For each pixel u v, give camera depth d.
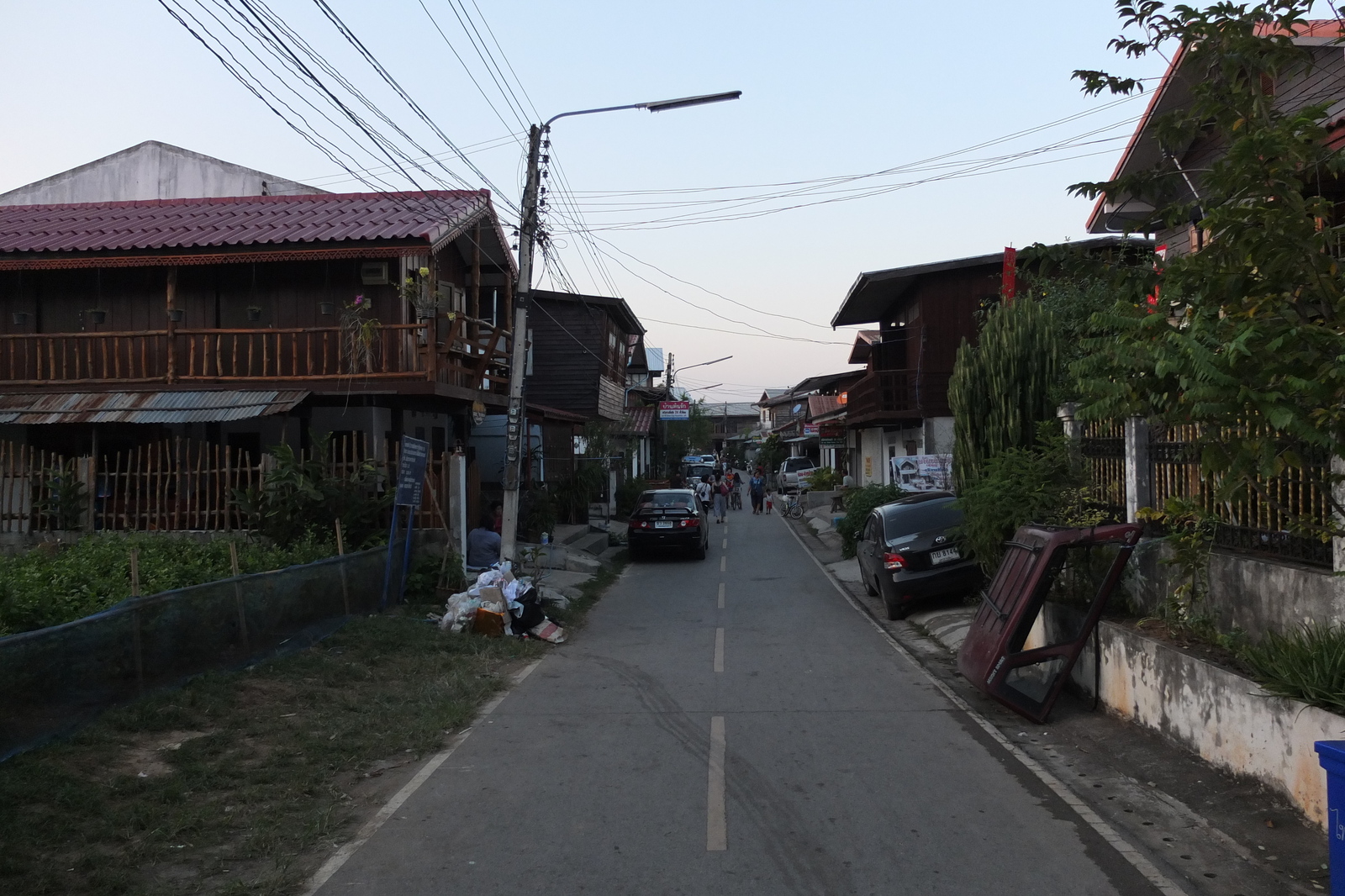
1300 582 6.50
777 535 29.69
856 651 11.59
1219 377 4.88
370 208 17.78
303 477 13.17
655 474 53.22
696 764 6.93
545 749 7.42
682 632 13.16
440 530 15.02
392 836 5.54
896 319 29.41
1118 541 8.12
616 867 5.02
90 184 27.33
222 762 6.65
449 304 19.62
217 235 15.80
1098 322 5.98
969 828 5.56
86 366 16.36
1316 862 4.93
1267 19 6.27
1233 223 5.40
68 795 5.60
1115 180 7.08
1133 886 4.72
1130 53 6.72
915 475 21.05
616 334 34.47
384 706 8.52
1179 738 6.84
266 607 9.47
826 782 6.48
